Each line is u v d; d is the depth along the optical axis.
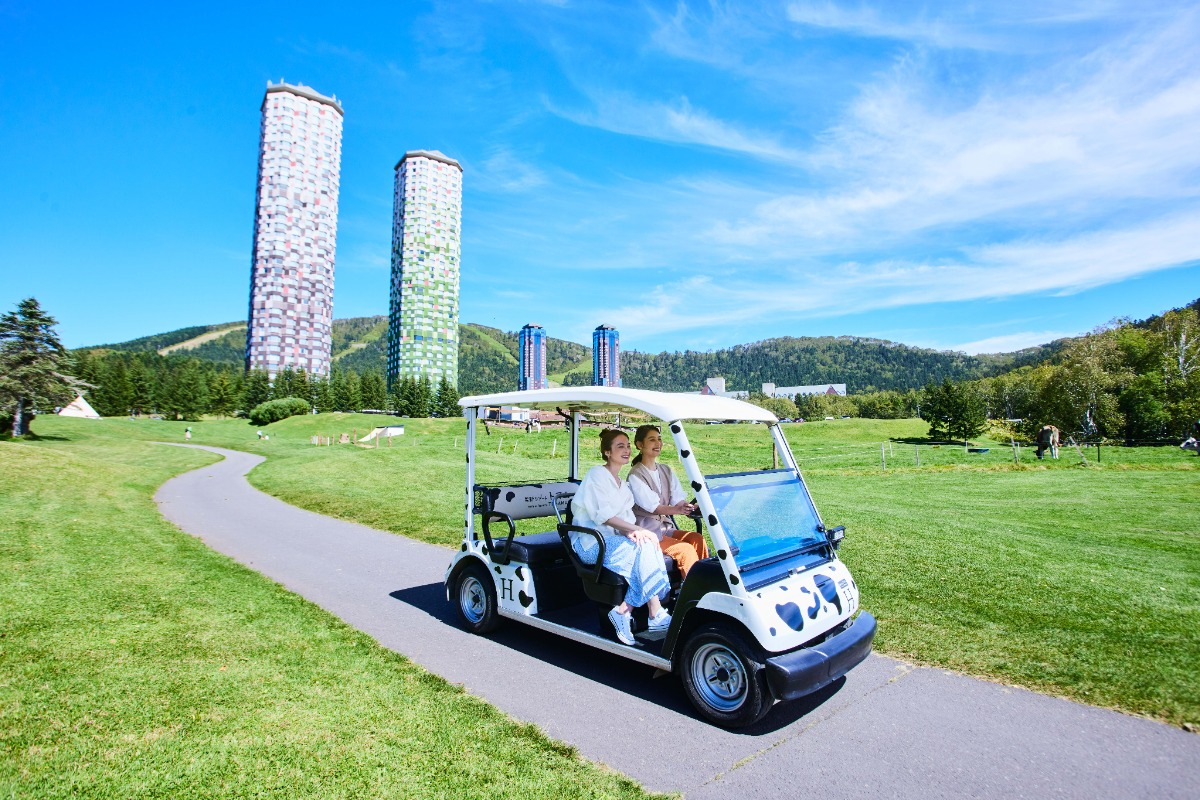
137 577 7.17
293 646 5.12
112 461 27.45
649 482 5.05
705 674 4.02
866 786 3.23
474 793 3.11
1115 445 41.66
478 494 5.88
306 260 163.38
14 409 39.66
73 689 4.18
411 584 7.29
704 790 3.19
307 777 3.21
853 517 10.77
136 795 3.04
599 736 3.74
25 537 9.00
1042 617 5.75
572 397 4.89
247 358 161.12
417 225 191.75
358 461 21.72
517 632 5.66
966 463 26.83
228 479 20.25
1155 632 5.34
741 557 3.94
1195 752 3.56
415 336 192.25
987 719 3.96
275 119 158.25
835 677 3.85
